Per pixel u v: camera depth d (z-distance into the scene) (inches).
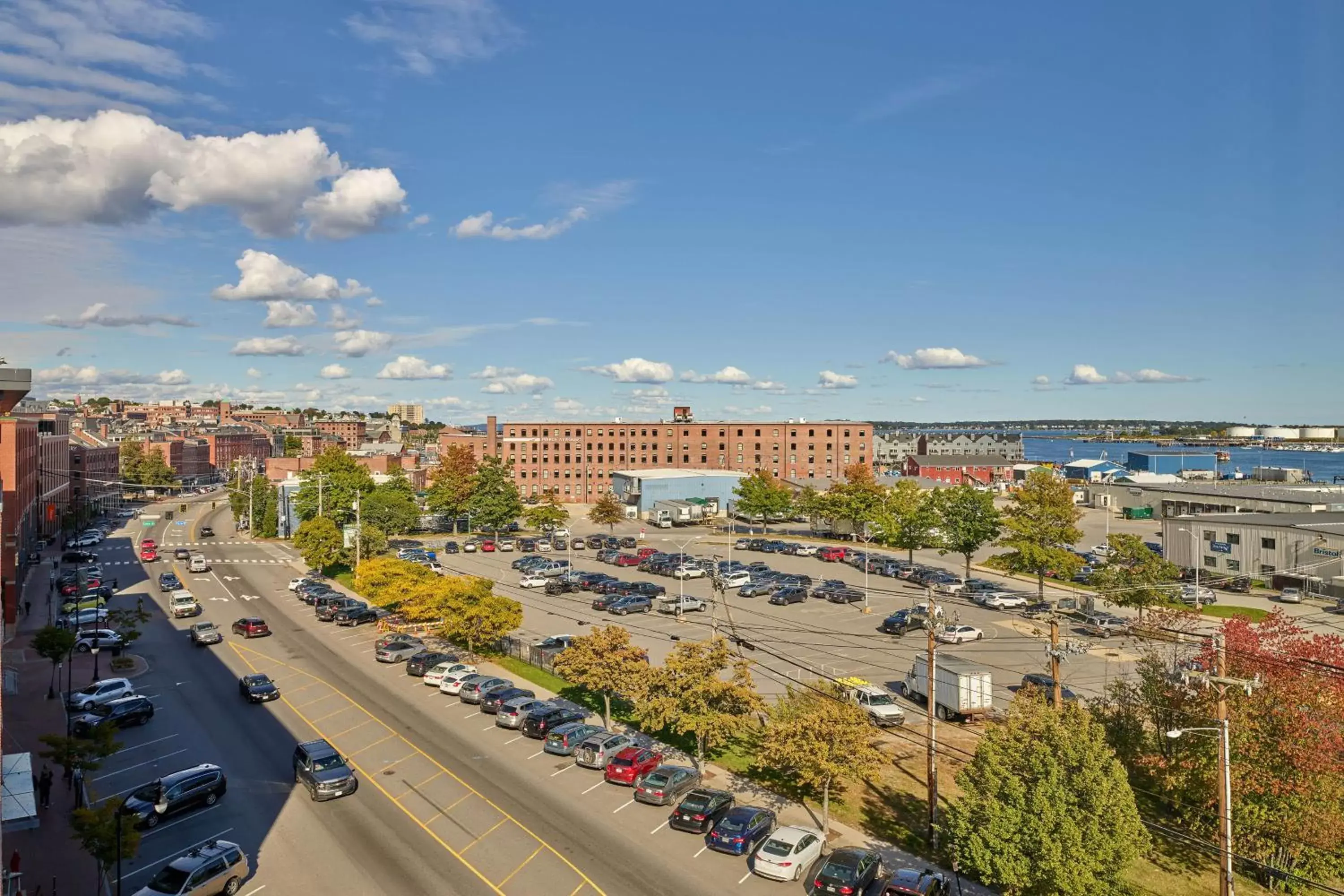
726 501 6220.5
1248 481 7327.8
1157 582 2603.3
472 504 4835.1
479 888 1106.7
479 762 1546.5
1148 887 1175.0
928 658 1325.0
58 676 2079.2
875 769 1289.4
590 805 1370.6
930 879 1074.7
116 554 4264.3
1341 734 1141.7
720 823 1246.3
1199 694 1273.4
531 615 2805.1
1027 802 1069.1
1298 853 1157.7
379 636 2517.2
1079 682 2063.2
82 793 1353.3
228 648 2369.6
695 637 2485.2
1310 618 2743.6
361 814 1320.1
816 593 3129.9
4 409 3302.2
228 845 1117.7
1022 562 2893.7
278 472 6879.9
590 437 6988.2
